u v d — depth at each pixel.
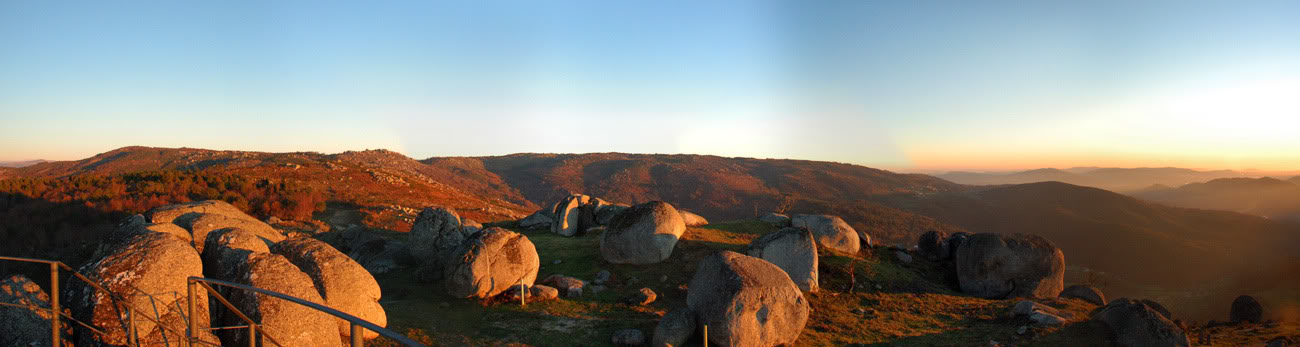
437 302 20.11
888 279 25.30
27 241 35.75
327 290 13.95
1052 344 17.72
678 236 26.59
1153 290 79.31
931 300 23.34
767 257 23.28
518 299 20.25
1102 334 18.06
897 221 147.38
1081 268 103.81
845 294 23.14
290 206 51.97
